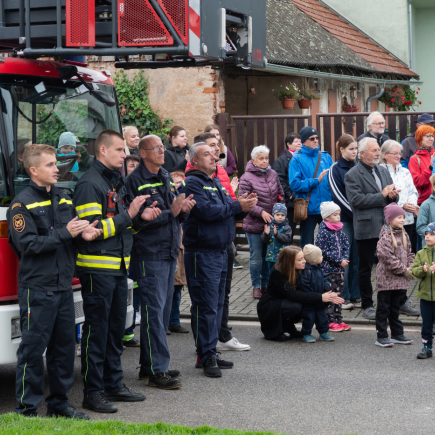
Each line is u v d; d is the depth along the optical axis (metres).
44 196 5.14
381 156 9.17
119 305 5.63
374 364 6.76
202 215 6.23
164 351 6.08
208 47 5.62
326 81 18.08
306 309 7.64
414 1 24.39
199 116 14.02
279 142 12.07
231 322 8.70
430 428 5.05
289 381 6.26
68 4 5.75
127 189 5.95
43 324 5.04
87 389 5.59
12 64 5.81
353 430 5.02
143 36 5.61
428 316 6.88
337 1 24.41
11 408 5.67
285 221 9.33
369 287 8.49
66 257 5.13
